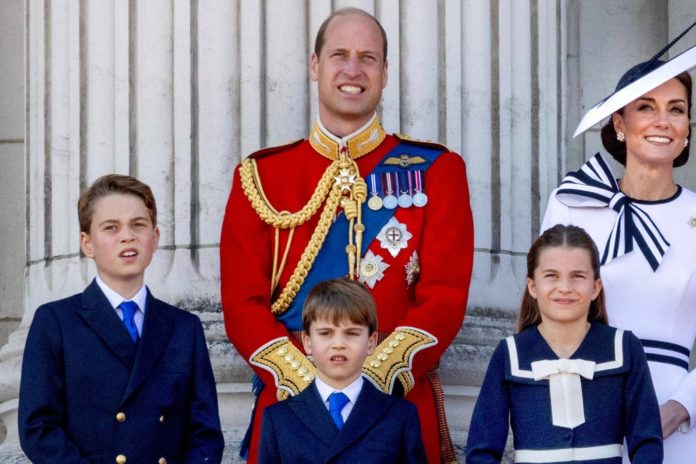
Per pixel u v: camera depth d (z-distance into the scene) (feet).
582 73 91.30
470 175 78.79
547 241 60.44
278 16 77.05
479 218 78.48
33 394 59.82
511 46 81.20
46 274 81.10
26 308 82.64
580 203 66.33
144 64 77.71
